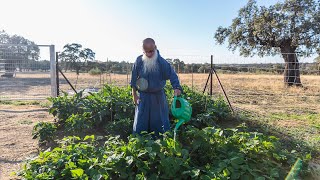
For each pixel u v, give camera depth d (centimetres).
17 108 962
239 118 757
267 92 1611
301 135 645
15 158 499
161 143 402
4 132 649
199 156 433
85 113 617
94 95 677
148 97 481
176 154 391
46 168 380
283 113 946
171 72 478
